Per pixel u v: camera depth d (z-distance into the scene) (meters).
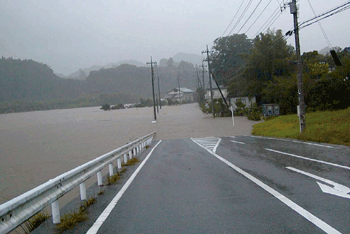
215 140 24.03
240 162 11.38
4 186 13.62
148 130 41.25
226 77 74.69
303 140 17.77
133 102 193.12
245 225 4.82
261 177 8.34
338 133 15.83
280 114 38.88
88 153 22.89
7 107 152.75
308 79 32.09
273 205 5.75
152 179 9.16
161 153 16.88
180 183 8.31
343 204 5.53
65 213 5.95
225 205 5.96
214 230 4.70
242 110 53.53
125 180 9.27
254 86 49.94
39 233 5.02
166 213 5.70
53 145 29.61
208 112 69.19
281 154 12.73
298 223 4.75
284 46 49.16
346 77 30.69
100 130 44.78
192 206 6.05
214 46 78.50
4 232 3.81
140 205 6.35
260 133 25.97
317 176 7.96
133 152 16.00
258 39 50.72
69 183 6.23
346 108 27.58
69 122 66.94
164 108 110.81
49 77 197.62
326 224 4.62
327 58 47.09
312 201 5.84
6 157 23.03
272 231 4.50
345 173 8.09
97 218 5.61
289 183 7.41
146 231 4.82
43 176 15.41
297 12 18.61
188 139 27.75
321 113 27.11
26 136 40.56
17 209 4.28
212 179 8.55
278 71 47.25
